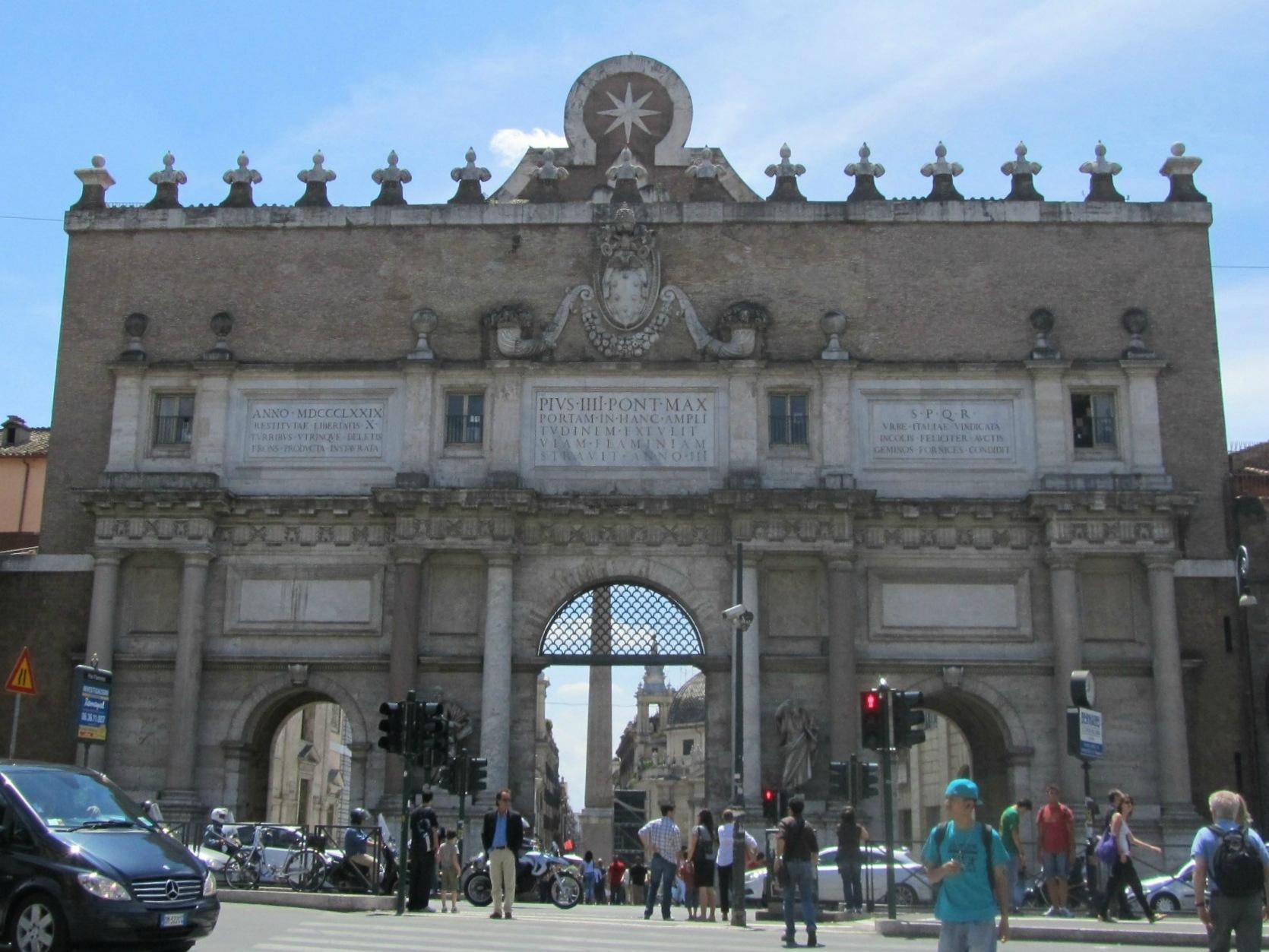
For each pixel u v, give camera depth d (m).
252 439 50.16
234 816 47.44
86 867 20.89
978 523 48.72
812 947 26.25
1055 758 47.25
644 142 54.56
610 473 49.22
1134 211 51.34
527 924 30.19
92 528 50.03
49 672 49.09
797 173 52.19
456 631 48.28
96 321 51.84
